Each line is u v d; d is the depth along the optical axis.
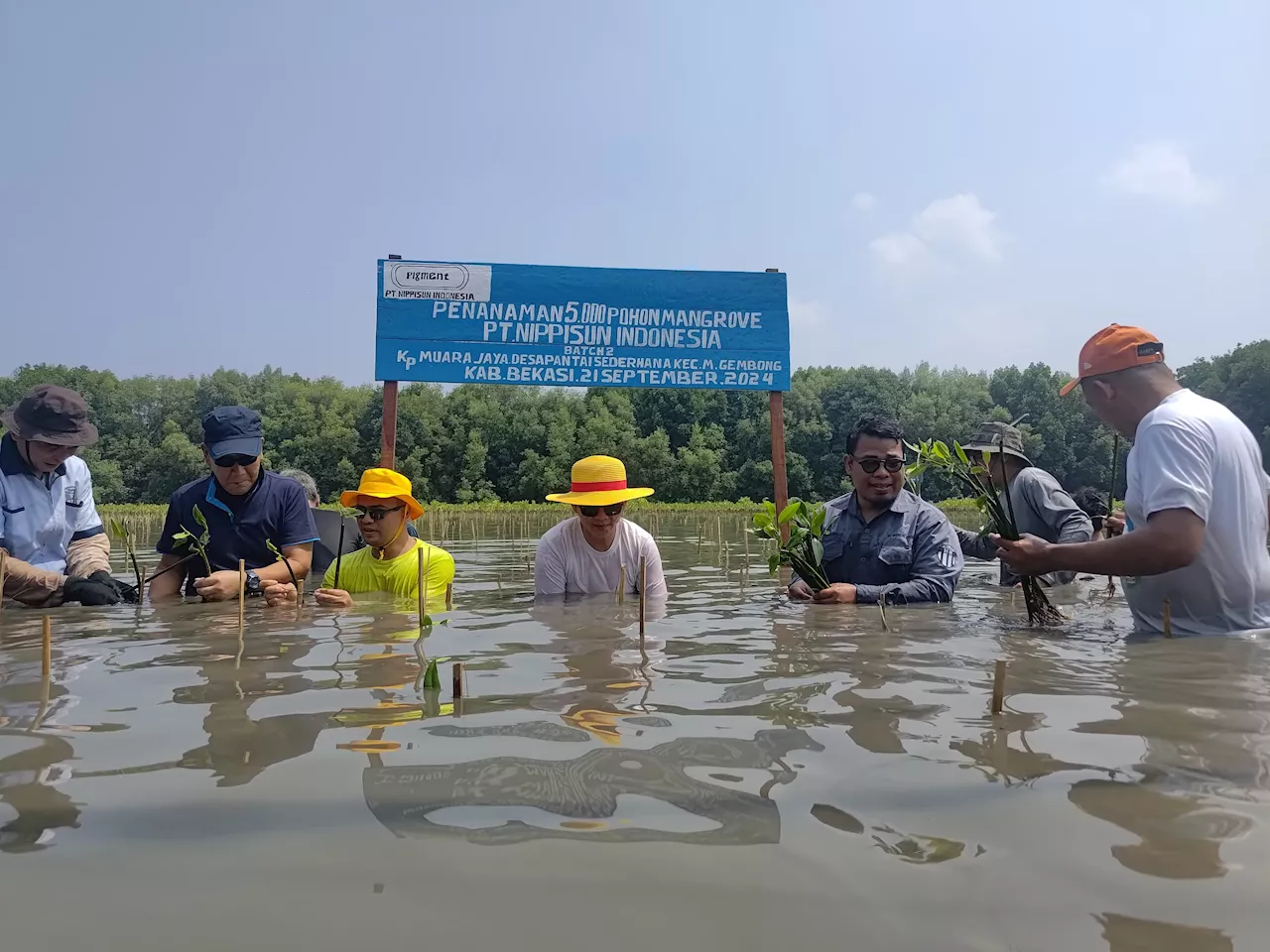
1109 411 3.70
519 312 7.39
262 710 2.23
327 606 4.40
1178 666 2.75
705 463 65.81
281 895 1.24
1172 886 1.25
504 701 2.31
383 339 7.27
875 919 1.17
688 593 5.08
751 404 72.88
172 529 5.18
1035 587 3.76
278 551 4.83
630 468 67.06
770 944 1.11
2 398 81.69
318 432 71.69
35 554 4.91
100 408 81.12
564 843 1.40
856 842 1.40
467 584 5.66
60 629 3.67
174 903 1.21
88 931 1.14
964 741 1.93
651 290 7.52
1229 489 3.26
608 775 1.71
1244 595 3.32
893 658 2.92
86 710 2.24
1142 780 1.67
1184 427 3.23
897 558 4.77
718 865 1.33
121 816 1.52
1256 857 1.34
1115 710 2.20
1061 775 1.70
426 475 68.38
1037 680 2.55
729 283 7.59
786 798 1.59
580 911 1.19
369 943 1.11
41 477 4.95
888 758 1.82
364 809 1.54
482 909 1.20
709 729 2.04
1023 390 77.62
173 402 82.12
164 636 3.46
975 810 1.53
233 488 5.08
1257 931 1.13
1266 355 60.22
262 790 1.64
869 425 4.83
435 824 1.48
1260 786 1.64
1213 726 2.04
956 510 22.19
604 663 2.84
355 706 2.27
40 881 1.28
